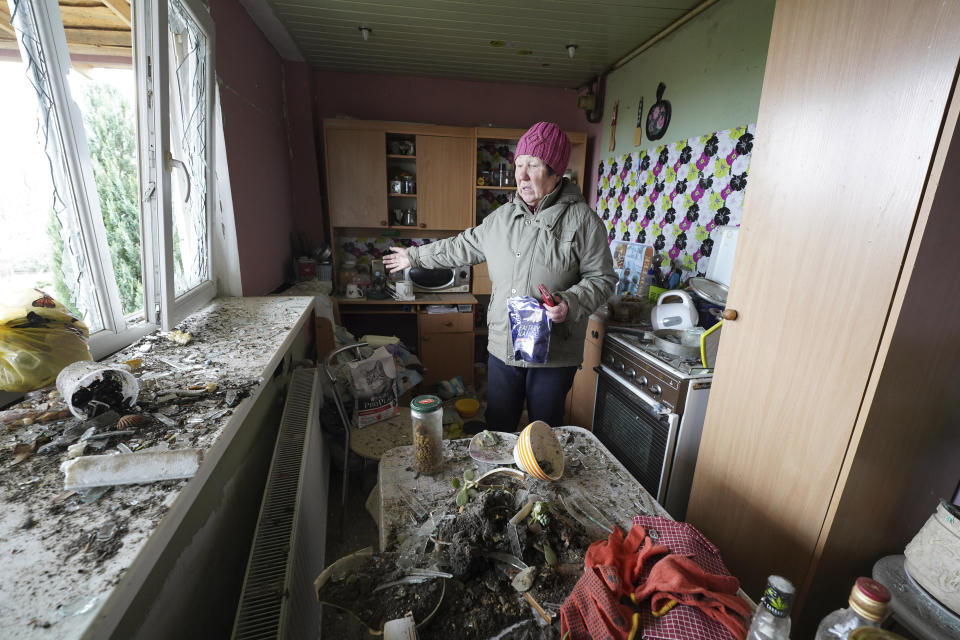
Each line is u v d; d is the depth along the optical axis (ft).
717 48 6.55
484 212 11.03
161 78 3.25
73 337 2.45
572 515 2.81
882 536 3.50
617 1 6.59
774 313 3.79
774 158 3.72
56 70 2.62
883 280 2.92
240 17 6.49
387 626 1.92
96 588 1.33
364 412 5.71
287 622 2.27
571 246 4.98
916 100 2.67
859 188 3.04
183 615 2.33
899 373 2.99
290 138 9.51
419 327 9.87
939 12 2.52
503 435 3.73
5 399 2.47
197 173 5.08
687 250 7.36
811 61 3.34
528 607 2.15
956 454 3.41
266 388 4.49
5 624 1.20
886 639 1.48
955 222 2.73
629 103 8.98
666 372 5.14
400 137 10.18
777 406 3.78
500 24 7.39
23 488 1.81
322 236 10.22
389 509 2.85
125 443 2.15
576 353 5.42
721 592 2.02
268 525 2.89
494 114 10.71
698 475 4.78
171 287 3.99
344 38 8.00
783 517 3.75
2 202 2.47
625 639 1.84
